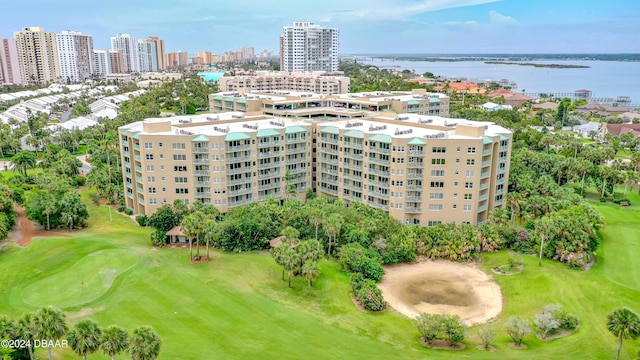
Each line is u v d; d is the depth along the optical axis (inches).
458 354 2896.2
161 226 4608.8
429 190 4835.1
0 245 4175.7
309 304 3452.3
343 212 4596.5
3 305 3230.8
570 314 3196.4
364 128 5487.2
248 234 4345.5
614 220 5157.5
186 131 5128.0
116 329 2379.4
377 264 3927.2
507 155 5123.0
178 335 2957.7
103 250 4183.1
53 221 4697.3
